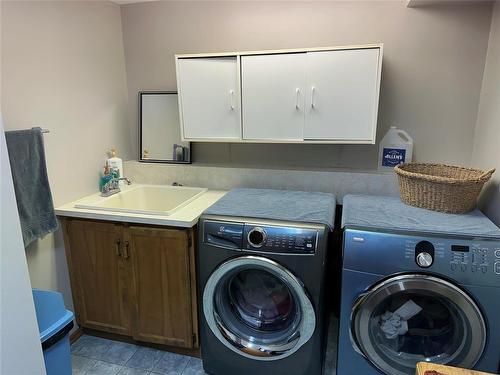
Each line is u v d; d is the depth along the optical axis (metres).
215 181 2.48
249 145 2.49
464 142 2.16
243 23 2.33
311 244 1.59
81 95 2.19
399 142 2.22
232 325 1.85
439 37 2.06
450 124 2.15
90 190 2.31
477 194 1.72
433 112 2.16
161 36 2.50
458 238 1.46
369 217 1.70
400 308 1.62
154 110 2.60
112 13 2.44
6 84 1.71
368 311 1.55
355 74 1.91
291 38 2.27
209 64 2.12
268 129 2.12
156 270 1.95
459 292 1.42
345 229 1.58
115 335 2.22
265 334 1.82
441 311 1.58
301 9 2.22
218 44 2.41
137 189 2.51
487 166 1.90
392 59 2.14
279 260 1.62
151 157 2.66
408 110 2.19
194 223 1.84
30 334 1.11
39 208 1.83
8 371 1.05
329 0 2.16
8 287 1.02
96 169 2.35
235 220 1.71
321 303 1.64
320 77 1.96
